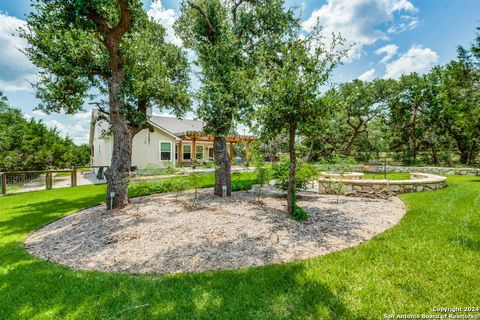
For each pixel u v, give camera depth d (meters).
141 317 2.24
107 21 6.30
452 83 15.90
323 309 2.27
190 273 3.03
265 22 8.43
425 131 22.30
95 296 2.61
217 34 7.60
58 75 8.04
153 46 9.51
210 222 4.79
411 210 5.73
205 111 6.93
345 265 3.08
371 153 27.25
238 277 2.87
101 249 3.88
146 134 16.38
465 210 5.53
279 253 3.54
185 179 6.46
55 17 5.93
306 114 4.86
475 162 20.77
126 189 6.54
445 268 2.94
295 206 5.27
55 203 8.12
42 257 3.83
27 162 16.80
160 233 4.32
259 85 5.16
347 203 6.67
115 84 6.52
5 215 6.60
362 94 22.28
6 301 2.58
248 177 12.58
